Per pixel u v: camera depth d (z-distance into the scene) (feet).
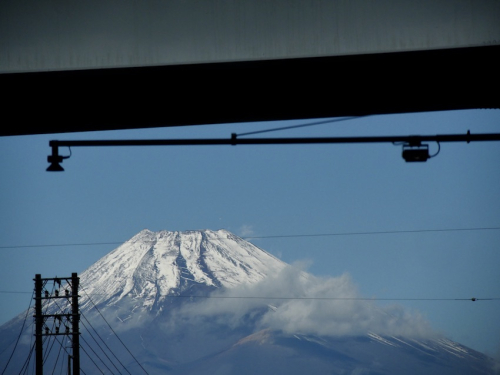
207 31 132.36
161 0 133.28
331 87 143.43
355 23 130.00
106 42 134.00
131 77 137.90
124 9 133.90
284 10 131.23
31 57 135.03
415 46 129.08
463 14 128.57
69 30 134.62
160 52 133.08
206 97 148.77
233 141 108.78
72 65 134.41
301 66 134.00
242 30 131.75
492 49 128.67
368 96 149.59
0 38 134.92
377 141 108.37
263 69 135.23
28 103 150.20
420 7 129.18
